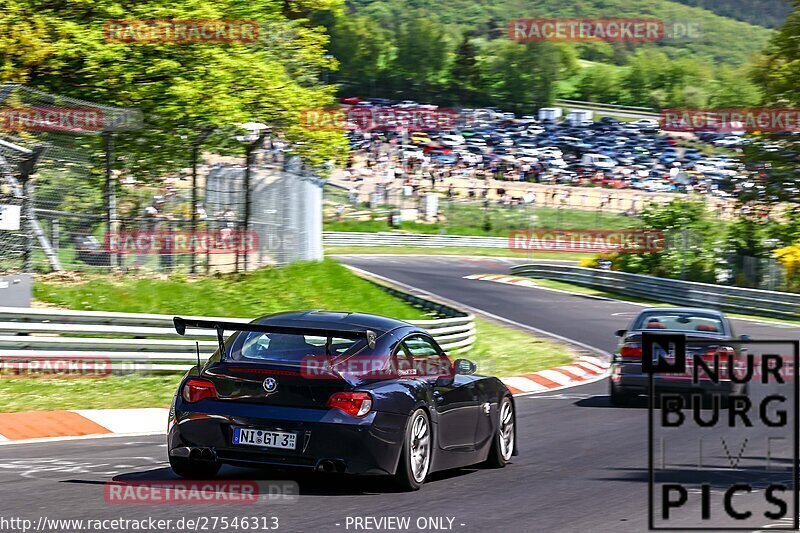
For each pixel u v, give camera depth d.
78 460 17.09
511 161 180.38
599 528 12.64
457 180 161.62
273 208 45.47
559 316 61.97
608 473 17.19
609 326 57.44
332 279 48.28
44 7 45.44
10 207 31.97
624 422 24.72
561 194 159.38
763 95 83.00
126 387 27.02
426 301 52.38
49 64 43.78
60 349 27.41
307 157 48.22
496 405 17.58
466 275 93.75
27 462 16.73
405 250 124.25
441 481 15.91
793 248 77.12
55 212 35.91
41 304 32.97
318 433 13.77
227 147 44.56
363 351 14.54
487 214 140.25
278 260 45.97
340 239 123.75
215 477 15.20
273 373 14.05
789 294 66.56
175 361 29.50
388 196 140.88
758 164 82.56
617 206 155.00
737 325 61.41
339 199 136.75
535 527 12.55
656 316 28.30
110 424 22.19
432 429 15.13
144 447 19.03
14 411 22.72
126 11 45.69
